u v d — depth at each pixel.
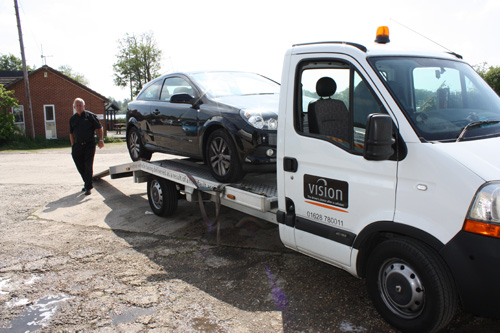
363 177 3.13
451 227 2.63
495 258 2.46
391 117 2.94
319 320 3.40
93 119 8.47
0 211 7.52
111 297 3.99
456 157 2.66
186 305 3.77
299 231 3.73
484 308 2.57
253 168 4.56
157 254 5.08
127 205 7.57
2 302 3.97
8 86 29.33
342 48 3.32
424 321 2.86
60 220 6.82
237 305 3.73
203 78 5.74
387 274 3.11
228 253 4.98
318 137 3.46
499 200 2.46
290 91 3.69
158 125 6.33
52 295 4.09
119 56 62.44
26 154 20.03
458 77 3.48
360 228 3.20
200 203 5.29
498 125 3.13
